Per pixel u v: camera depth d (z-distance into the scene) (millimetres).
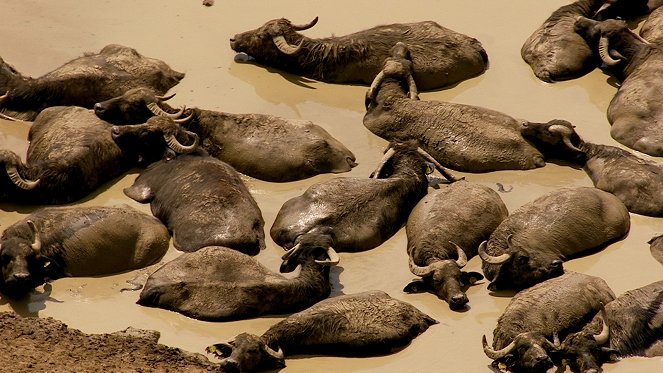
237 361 52188
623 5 84062
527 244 60688
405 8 86688
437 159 69750
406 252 62344
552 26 80625
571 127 68938
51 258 59125
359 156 70000
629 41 78000
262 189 67062
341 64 77875
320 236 59375
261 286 56375
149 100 70438
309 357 54656
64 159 65625
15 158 64438
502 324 55000
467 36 79312
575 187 67125
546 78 77938
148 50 80875
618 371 53812
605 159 67812
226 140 68750
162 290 57125
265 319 56625
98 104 70250
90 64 74875
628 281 60031
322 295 57969
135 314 57000
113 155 67812
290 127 68812
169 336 55625
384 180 64250
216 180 63688
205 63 79750
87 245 59500
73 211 60750
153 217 62906
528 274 58594
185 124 69438
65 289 58844
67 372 51000
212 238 60750
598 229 62250
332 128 72938
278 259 60938
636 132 70812
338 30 83375
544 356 51719
